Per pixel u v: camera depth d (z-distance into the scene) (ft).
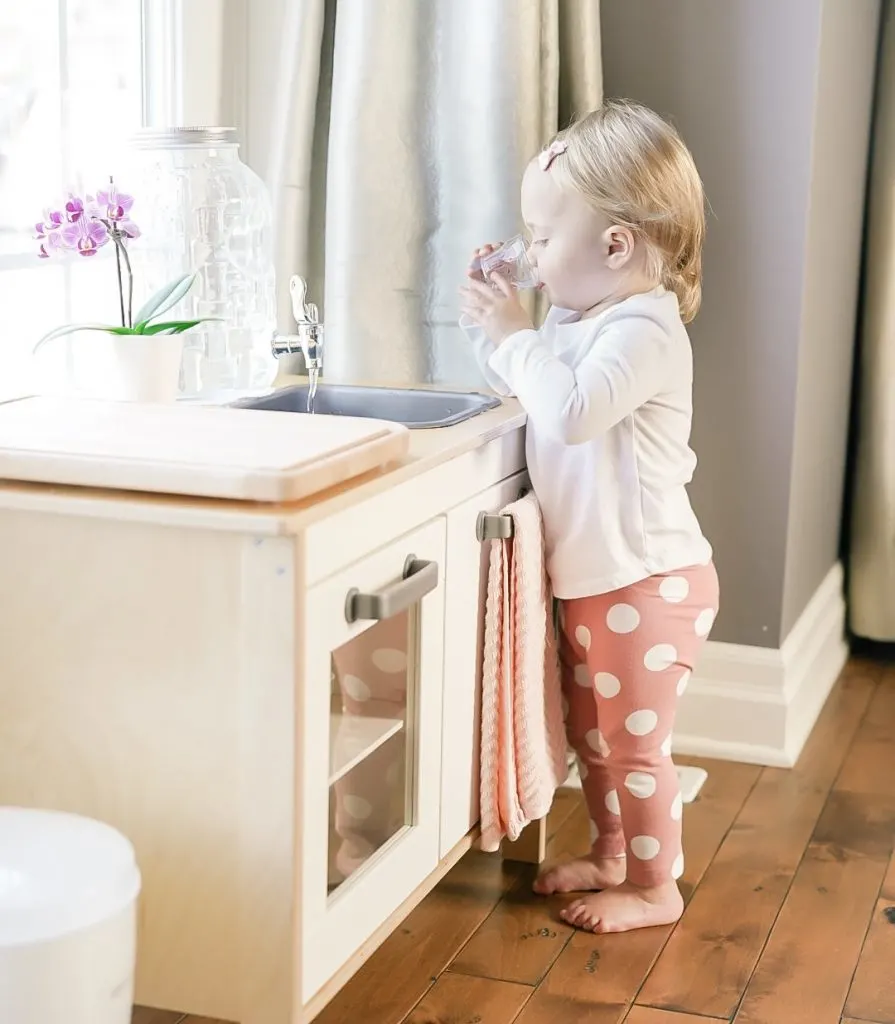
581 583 6.12
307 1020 4.58
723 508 8.26
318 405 6.91
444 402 6.64
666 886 6.31
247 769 4.39
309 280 7.93
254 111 8.06
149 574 4.40
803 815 7.51
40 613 4.55
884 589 10.11
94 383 6.97
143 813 4.57
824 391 8.94
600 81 7.63
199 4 7.50
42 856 4.12
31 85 6.62
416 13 7.34
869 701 9.31
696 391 8.18
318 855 4.56
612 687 6.18
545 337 6.38
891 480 9.98
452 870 6.82
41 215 6.73
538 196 6.07
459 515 5.51
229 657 4.35
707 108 7.85
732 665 8.32
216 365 6.69
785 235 7.84
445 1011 5.56
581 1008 5.59
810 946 6.12
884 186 9.71
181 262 6.66
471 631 5.74
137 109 7.49
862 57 9.05
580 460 6.06
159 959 4.62
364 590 4.69
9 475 4.53
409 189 7.48
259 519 4.15
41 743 4.66
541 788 6.13
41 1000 3.88
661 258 6.06
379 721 4.97
